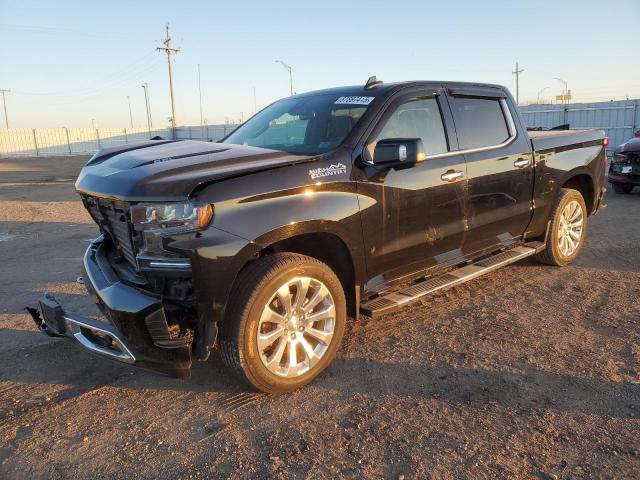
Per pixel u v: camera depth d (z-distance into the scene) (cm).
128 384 360
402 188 387
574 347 397
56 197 1406
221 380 361
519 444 281
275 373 329
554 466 264
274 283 318
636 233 773
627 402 321
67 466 274
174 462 275
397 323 452
